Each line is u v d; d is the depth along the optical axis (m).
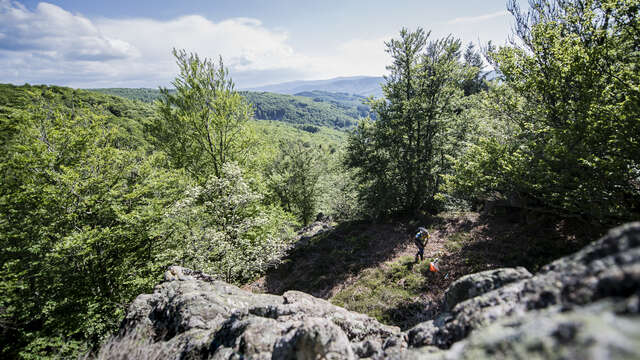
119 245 13.83
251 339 4.82
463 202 17.91
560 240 9.68
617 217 6.99
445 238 14.77
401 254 14.70
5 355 12.62
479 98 19.00
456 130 19.89
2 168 12.97
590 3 8.80
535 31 9.99
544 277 3.03
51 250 11.69
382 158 20.73
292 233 16.16
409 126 19.69
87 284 12.81
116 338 6.79
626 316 1.59
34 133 13.50
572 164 7.69
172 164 18.91
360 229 21.09
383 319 9.16
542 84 9.28
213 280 10.34
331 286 13.26
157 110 18.02
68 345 10.54
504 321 2.54
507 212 14.81
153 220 14.70
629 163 6.51
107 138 15.78
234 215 13.16
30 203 12.84
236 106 18.83
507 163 9.20
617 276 1.98
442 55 18.17
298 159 33.22
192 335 6.09
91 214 13.36
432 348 3.48
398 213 21.77
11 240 12.80
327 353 4.09
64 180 12.12
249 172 19.91
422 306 9.27
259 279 17.17
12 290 11.84
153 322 7.46
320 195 35.03
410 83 19.38
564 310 2.14
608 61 8.11
